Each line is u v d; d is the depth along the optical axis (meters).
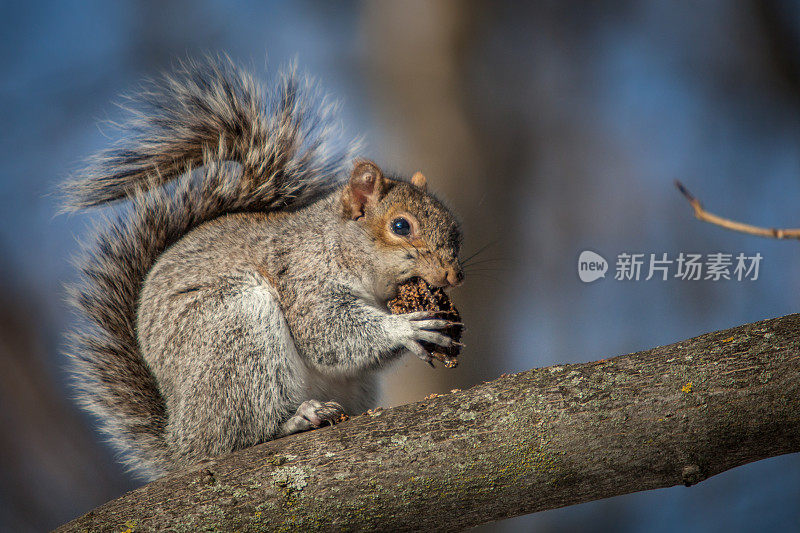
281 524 4.45
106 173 4.64
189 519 4.45
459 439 4.45
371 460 4.45
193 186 4.62
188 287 4.56
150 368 4.57
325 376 4.59
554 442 4.44
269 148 4.63
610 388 4.45
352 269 4.59
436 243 4.59
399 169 4.71
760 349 4.44
